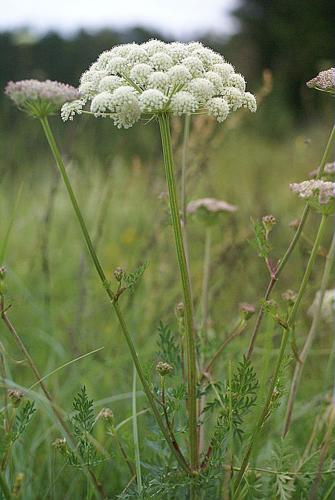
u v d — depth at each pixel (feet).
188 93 8.36
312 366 15.15
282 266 9.55
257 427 9.12
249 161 31.24
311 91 37.52
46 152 26.55
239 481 9.26
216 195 21.62
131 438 10.39
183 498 9.68
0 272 9.11
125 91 8.38
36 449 13.10
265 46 77.77
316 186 8.86
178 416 11.29
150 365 9.34
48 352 16.84
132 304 17.40
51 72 50.57
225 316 17.43
